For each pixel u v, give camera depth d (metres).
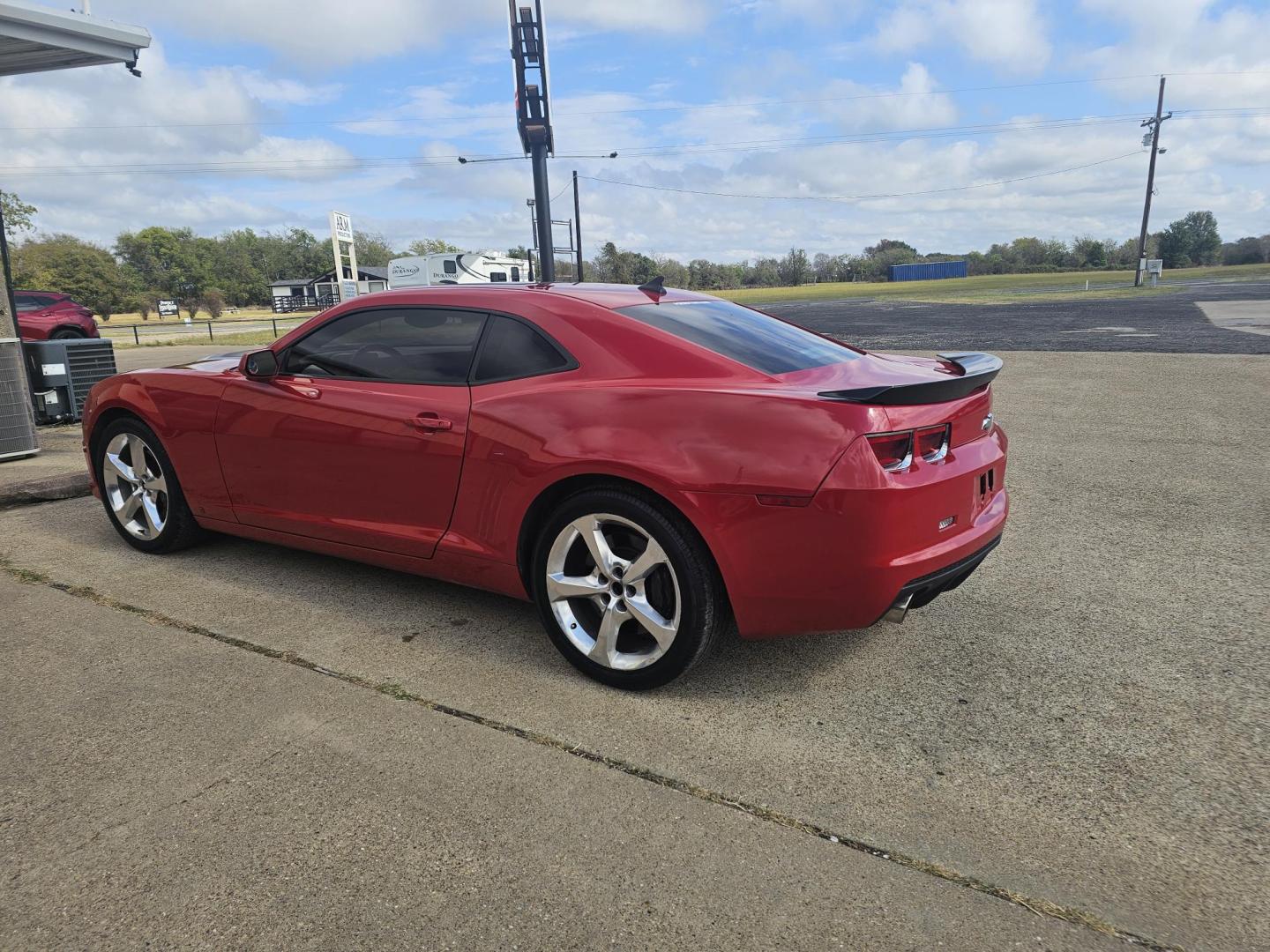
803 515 2.49
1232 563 4.12
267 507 3.72
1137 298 34.25
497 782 2.31
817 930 1.77
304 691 2.83
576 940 1.74
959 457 2.78
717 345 2.96
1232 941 1.74
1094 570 4.06
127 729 2.58
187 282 111.94
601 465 2.72
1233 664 3.04
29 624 3.38
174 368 4.20
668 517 2.66
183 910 1.83
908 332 20.72
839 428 2.48
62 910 1.83
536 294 3.17
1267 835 2.09
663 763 2.41
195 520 4.16
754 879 1.93
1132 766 2.40
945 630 3.38
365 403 3.32
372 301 3.44
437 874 1.94
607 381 2.85
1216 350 13.96
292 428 3.52
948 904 1.85
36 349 8.66
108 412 4.23
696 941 1.73
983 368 2.87
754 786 2.30
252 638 3.25
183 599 3.66
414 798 2.24
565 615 2.95
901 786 2.30
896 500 2.48
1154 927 1.78
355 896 1.87
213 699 2.77
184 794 2.25
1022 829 2.12
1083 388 10.23
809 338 3.49
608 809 2.19
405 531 3.29
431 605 3.61
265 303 119.12
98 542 4.48
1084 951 1.71
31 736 2.54
